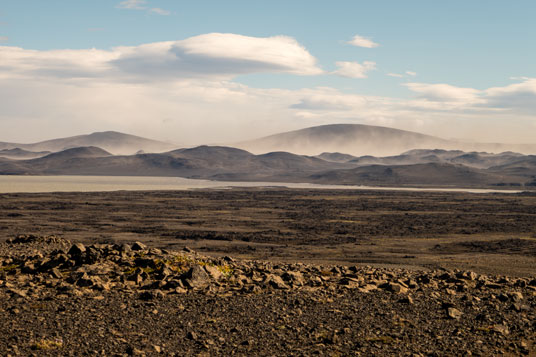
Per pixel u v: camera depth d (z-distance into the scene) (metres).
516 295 23.25
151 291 21.66
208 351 16.11
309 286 24.94
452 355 16.30
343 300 22.23
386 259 72.75
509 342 17.45
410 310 20.92
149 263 26.75
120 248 29.27
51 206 185.50
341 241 103.25
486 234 116.94
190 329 18.00
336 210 188.50
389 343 17.19
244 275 27.06
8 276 24.94
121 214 162.50
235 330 18.02
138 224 135.00
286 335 17.75
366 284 25.61
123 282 23.92
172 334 17.44
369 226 135.62
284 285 24.33
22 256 30.77
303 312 20.33
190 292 22.72
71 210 172.75
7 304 19.84
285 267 31.39
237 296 22.30
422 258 73.62
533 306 21.95
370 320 19.55
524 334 18.28
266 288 23.95
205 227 130.12
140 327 17.95
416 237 111.25
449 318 19.94
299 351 16.30
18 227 122.44
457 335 18.08
